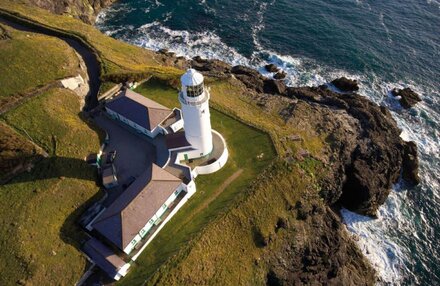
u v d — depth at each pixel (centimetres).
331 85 7069
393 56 7562
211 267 3775
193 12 9006
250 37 8194
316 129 5359
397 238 5056
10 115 4788
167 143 4478
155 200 3869
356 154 5244
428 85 7038
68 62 5734
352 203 5166
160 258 3716
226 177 4484
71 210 3984
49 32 6725
